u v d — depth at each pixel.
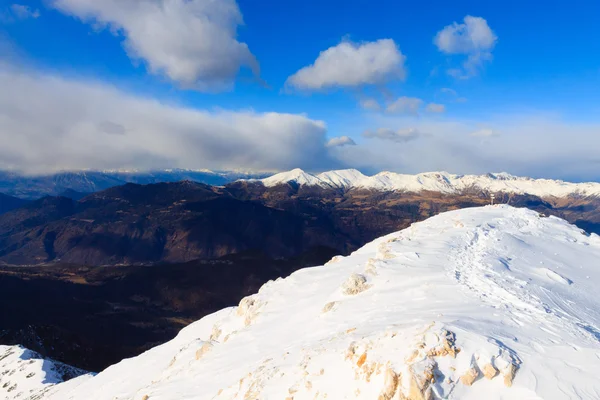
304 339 29.55
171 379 36.25
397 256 37.97
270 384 23.08
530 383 16.16
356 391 18.70
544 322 21.19
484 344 17.97
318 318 32.16
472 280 29.28
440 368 17.33
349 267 43.91
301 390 21.03
